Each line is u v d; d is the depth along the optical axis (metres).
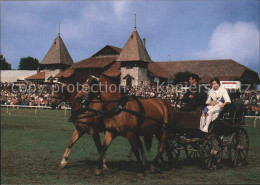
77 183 6.83
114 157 10.05
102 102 7.77
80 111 8.18
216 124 8.29
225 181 6.98
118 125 7.30
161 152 8.09
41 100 43.12
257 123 23.75
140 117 7.50
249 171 8.10
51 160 9.48
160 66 70.56
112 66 65.19
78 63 67.56
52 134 16.52
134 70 61.00
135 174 7.67
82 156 10.20
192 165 8.85
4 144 12.79
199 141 8.20
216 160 8.60
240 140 9.11
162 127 8.14
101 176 7.45
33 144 12.85
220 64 66.50
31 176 7.51
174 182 6.89
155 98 8.38
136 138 7.64
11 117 28.84
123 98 7.58
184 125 8.48
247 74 65.31
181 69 69.19
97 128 8.16
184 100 9.16
